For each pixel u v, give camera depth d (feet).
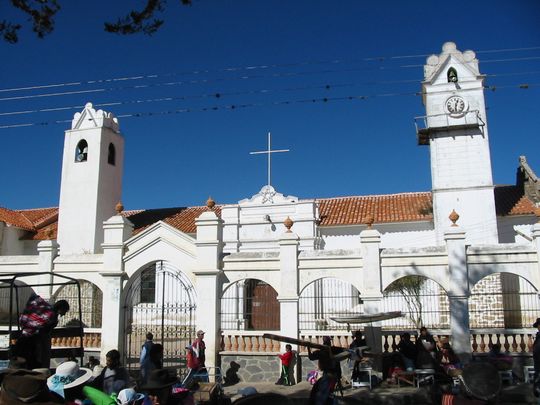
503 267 55.52
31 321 32.01
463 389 24.22
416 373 50.80
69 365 27.63
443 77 94.73
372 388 52.54
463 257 56.08
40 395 22.47
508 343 54.85
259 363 58.80
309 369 58.03
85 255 65.62
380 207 100.63
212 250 61.77
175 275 63.00
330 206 104.73
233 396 49.80
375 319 51.21
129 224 66.59
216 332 60.29
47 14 38.22
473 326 67.05
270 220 94.02
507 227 92.12
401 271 57.77
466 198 89.71
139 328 77.46
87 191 108.06
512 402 46.55
